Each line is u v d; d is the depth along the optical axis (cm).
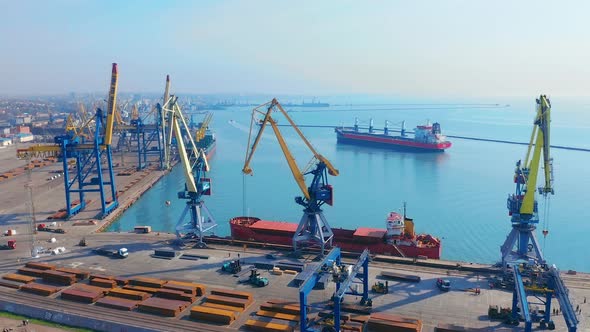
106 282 8019
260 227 11219
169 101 15188
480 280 8181
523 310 5631
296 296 7544
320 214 9981
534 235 8594
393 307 7075
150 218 14538
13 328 6750
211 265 9100
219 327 6562
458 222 14025
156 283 7925
